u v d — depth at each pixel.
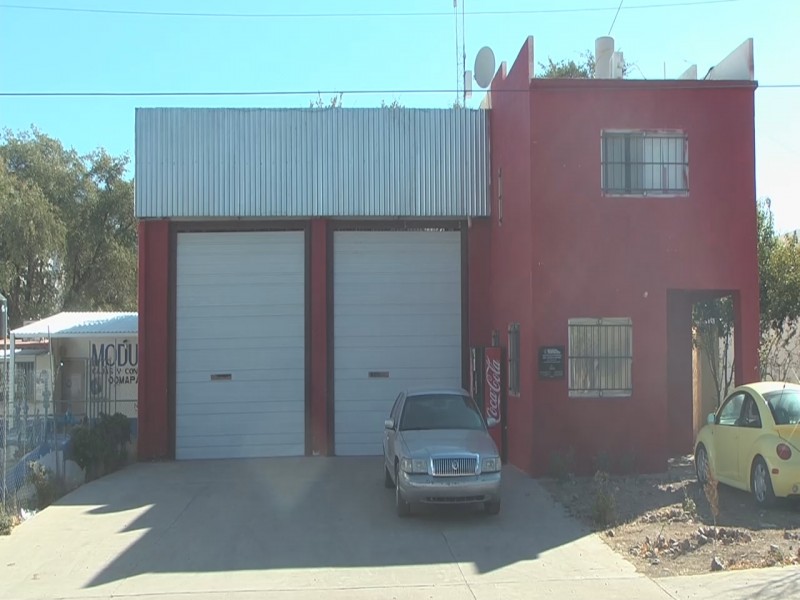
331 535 10.07
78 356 24.09
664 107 14.39
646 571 8.22
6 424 12.74
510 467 14.79
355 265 17.64
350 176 17.38
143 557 9.24
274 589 7.88
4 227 32.12
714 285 14.27
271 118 17.34
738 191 14.43
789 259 17.61
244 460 16.80
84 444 15.02
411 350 17.58
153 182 17.08
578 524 10.32
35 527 10.80
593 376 13.93
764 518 10.20
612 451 13.80
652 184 14.39
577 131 14.21
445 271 17.78
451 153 17.59
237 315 17.39
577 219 14.11
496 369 15.66
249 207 17.16
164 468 15.81
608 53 16.31
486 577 8.18
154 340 17.12
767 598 7.13
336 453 17.28
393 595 7.64
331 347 17.39
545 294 13.94
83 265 38.12
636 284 14.11
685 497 11.55
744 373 14.20
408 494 10.47
